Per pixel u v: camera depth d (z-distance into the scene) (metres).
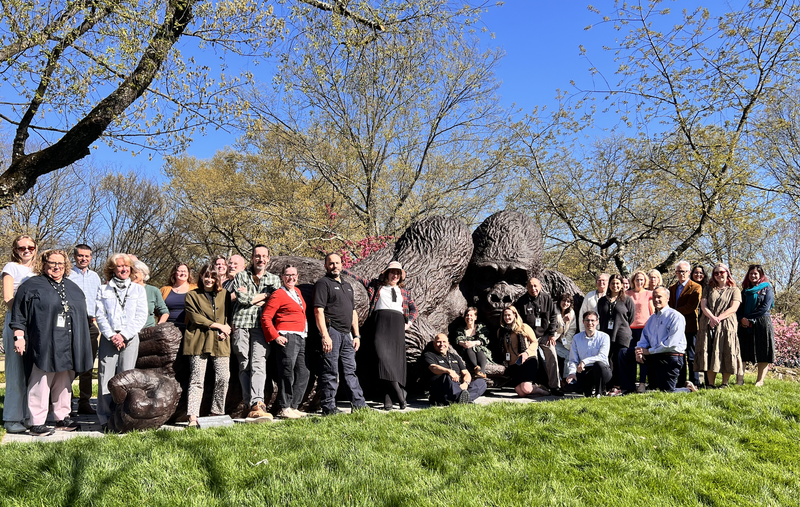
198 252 29.98
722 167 15.27
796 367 13.68
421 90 20.92
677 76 16.08
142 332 5.81
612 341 7.57
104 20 9.86
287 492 3.67
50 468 3.91
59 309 5.18
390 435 4.86
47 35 9.23
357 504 3.51
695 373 8.34
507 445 4.66
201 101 10.71
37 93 9.51
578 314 8.85
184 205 27.56
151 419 5.25
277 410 6.42
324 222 21.73
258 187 26.53
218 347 5.69
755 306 7.60
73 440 4.60
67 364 5.19
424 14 15.38
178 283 7.04
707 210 15.23
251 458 4.23
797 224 22.16
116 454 4.21
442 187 23.53
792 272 23.86
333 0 13.37
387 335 6.62
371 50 15.36
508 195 22.77
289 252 21.08
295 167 25.30
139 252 31.28
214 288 5.79
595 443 4.74
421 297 7.92
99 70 9.40
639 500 3.75
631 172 18.09
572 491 3.85
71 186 27.75
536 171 19.84
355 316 6.66
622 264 18.22
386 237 19.11
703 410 5.73
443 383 6.84
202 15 10.54
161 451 4.30
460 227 8.82
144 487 3.68
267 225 22.61
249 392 5.95
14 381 5.19
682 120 15.61
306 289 7.11
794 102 16.09
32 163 10.49
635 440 4.84
